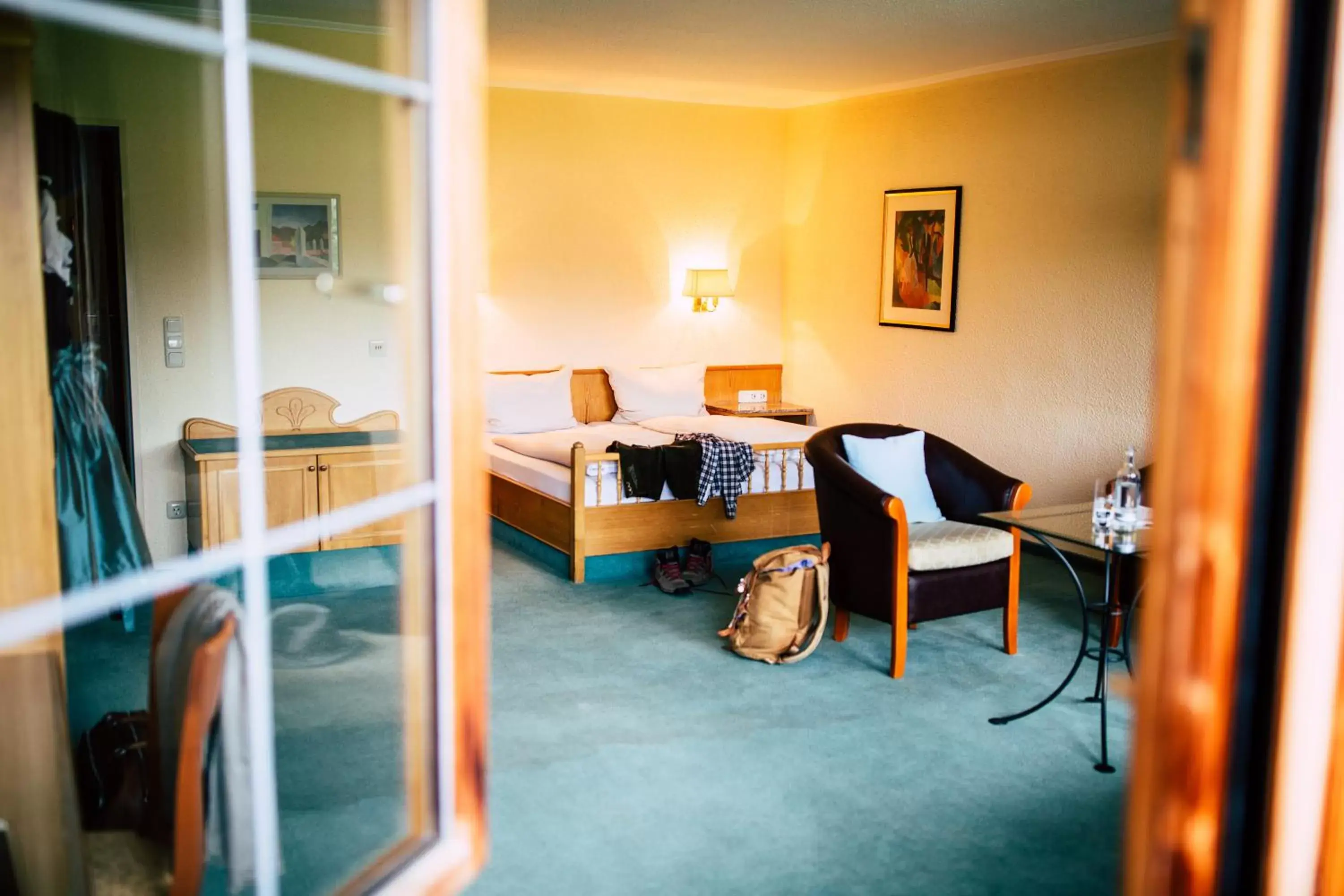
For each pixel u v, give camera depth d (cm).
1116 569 416
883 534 402
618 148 702
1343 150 107
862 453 444
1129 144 519
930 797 311
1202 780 115
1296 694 114
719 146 735
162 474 492
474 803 117
